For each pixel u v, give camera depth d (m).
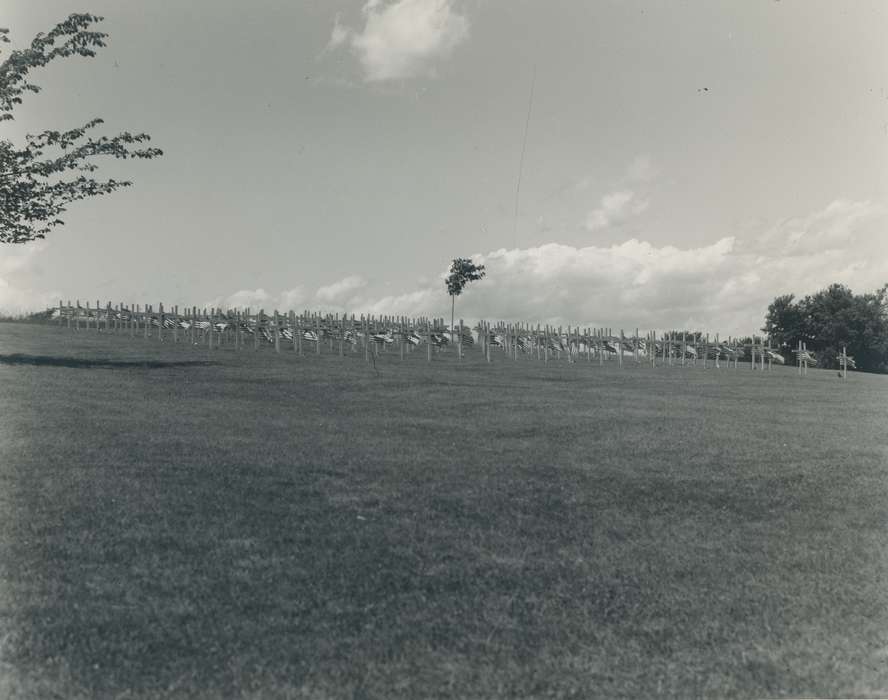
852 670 8.07
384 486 14.30
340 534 11.36
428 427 21.44
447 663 7.78
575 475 16.08
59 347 38.09
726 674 7.89
